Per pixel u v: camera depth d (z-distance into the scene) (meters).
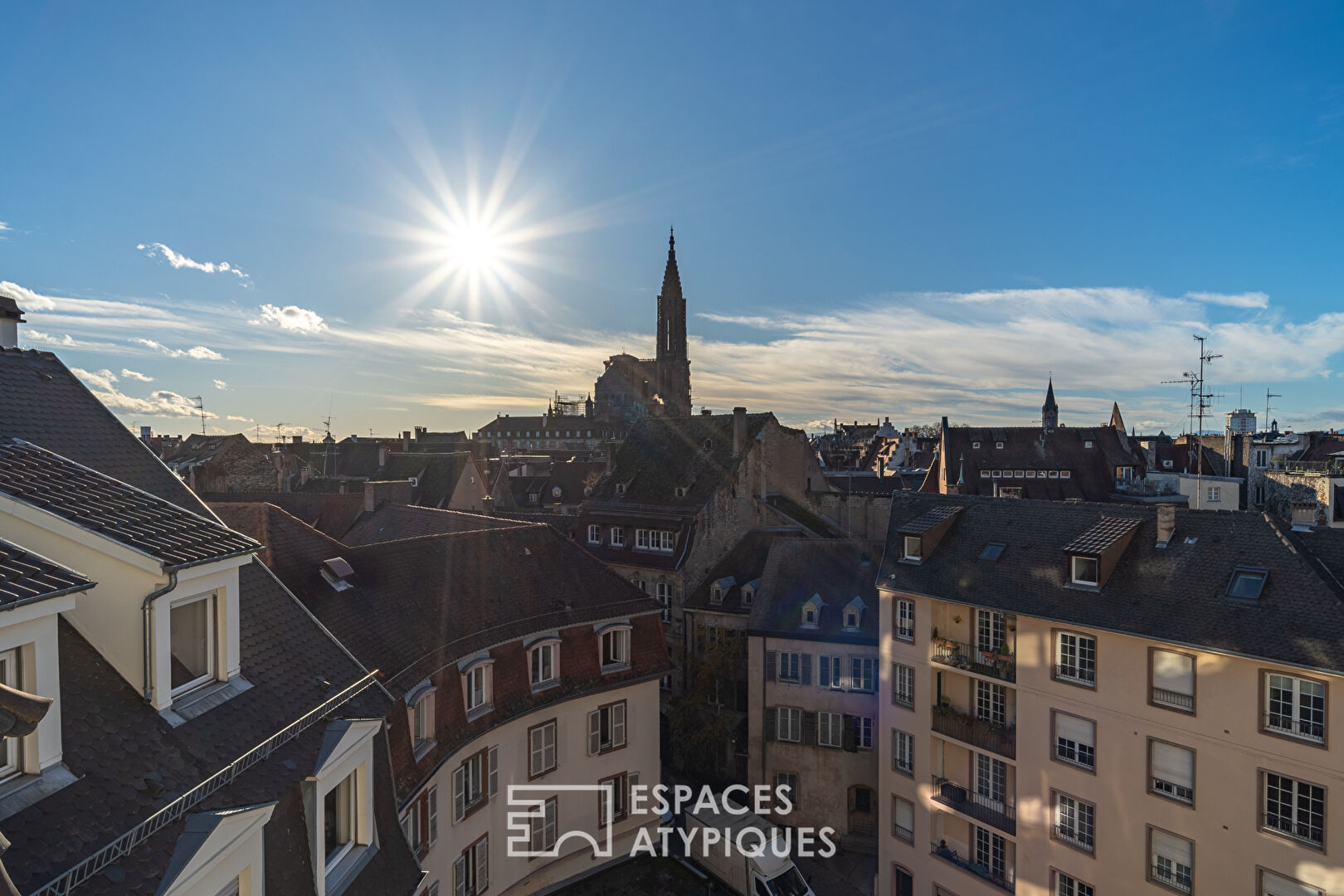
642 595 33.94
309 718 12.88
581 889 31.06
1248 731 22.58
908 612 32.75
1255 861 22.33
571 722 30.41
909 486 92.69
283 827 11.45
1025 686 28.20
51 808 8.42
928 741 31.58
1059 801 27.16
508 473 90.25
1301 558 23.59
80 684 9.96
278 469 69.94
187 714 11.02
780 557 41.69
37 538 10.59
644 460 61.47
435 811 23.88
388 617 25.16
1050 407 117.88
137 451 14.54
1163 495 76.31
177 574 10.70
